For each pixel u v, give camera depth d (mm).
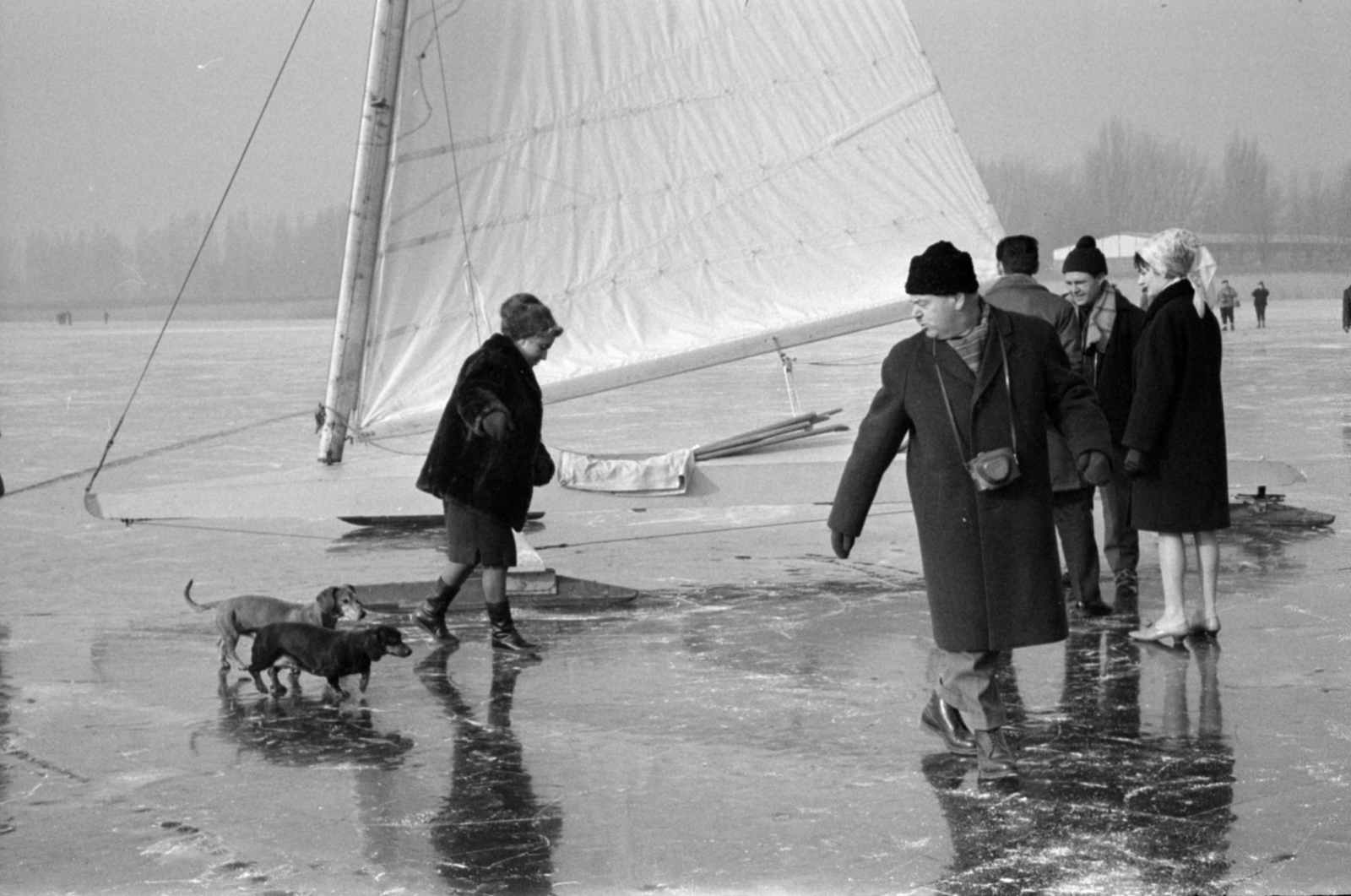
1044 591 8492
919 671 11234
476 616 13602
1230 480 17250
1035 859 7344
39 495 23094
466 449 11992
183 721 10180
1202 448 11719
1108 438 8492
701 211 16984
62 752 9430
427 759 9195
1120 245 131875
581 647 12273
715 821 7984
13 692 11023
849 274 17562
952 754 9102
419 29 15547
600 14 16469
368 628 10648
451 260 16016
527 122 16203
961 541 8492
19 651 12383
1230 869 7180
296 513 15039
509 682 11133
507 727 9906
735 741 9484
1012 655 11680
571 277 16516
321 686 11180
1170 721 9734
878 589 14609
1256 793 8266
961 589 8492
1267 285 158625
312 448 29547
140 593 14984
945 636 8555
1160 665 11219
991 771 8531
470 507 11961
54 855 7582
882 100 17609
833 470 15234
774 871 7254
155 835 7879
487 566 12086
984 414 8477
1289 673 10898
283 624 10828
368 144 15594
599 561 16438
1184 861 7285
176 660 12086
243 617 11484
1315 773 8602
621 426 31766
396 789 8617
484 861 7441
